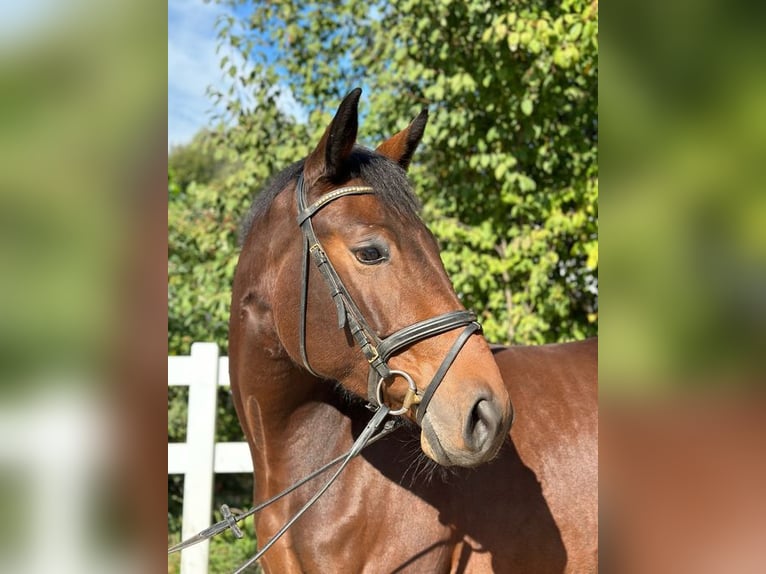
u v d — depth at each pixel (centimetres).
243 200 454
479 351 139
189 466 298
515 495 169
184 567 293
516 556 166
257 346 165
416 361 139
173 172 514
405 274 142
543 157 434
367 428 143
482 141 414
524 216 443
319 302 147
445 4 375
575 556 171
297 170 166
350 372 149
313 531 161
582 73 402
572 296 467
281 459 169
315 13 473
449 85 409
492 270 414
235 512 186
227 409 485
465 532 163
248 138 451
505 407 132
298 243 152
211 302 427
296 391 166
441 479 163
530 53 401
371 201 147
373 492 160
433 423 135
